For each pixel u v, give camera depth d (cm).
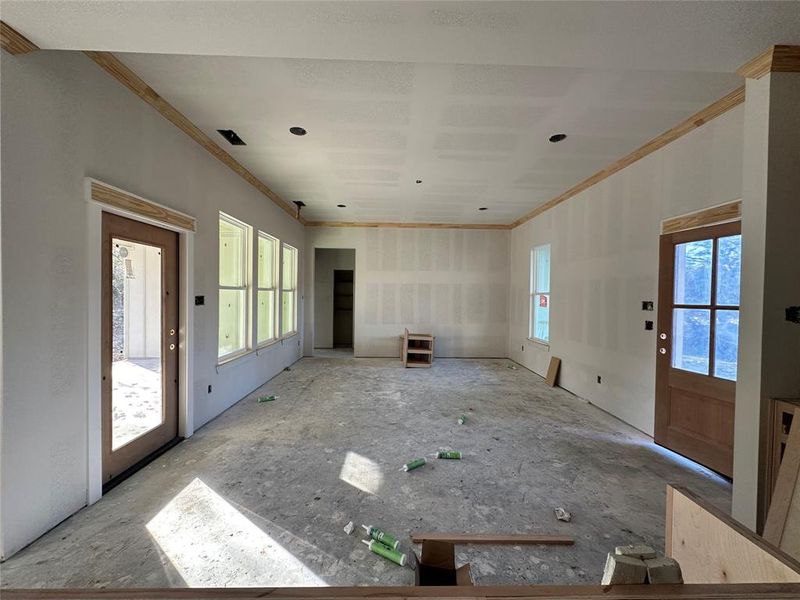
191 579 164
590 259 453
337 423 370
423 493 241
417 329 775
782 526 157
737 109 260
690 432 295
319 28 165
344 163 406
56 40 172
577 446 320
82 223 209
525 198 549
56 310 193
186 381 321
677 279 314
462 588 66
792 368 187
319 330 902
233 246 447
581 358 473
